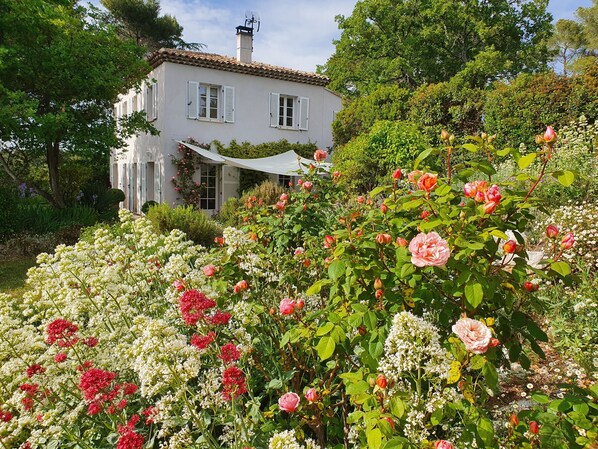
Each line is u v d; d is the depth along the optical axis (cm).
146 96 1773
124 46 1337
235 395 191
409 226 228
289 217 409
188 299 211
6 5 1110
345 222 255
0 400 246
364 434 176
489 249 197
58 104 1236
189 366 189
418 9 2494
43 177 1845
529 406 283
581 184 687
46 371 231
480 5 2452
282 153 1800
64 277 315
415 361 173
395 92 1530
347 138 1681
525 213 215
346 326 192
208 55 1822
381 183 1146
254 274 291
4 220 1054
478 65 2170
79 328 275
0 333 251
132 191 2075
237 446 198
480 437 162
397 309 202
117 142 1399
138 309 345
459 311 212
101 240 387
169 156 1620
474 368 161
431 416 171
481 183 202
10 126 1098
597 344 360
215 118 1720
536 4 2462
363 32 2534
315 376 268
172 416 211
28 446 205
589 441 149
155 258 383
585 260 504
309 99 1909
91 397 194
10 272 840
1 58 1080
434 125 1416
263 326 265
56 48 1153
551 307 404
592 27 3450
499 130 1255
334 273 201
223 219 1284
